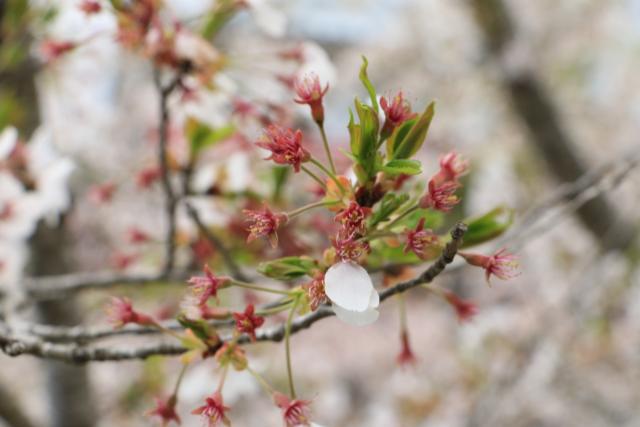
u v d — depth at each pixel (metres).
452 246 0.56
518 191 1.63
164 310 0.78
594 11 2.03
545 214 0.72
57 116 0.94
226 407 0.59
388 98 0.58
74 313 1.09
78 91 0.94
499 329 1.47
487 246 0.71
